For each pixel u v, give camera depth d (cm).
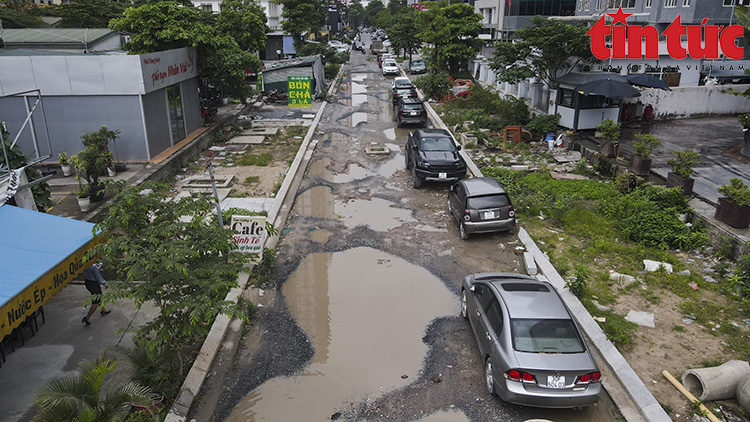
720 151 1916
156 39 2275
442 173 1712
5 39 2603
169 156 1984
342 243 1339
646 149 1636
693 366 827
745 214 1204
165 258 675
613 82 2047
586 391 709
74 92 1839
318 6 6538
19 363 827
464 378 820
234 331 952
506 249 1305
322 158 2189
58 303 1023
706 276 1123
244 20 3747
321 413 745
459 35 4222
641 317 963
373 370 841
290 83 2988
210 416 740
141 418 685
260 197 1656
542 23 2341
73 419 552
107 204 1468
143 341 718
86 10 4119
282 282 1141
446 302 1056
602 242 1266
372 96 4050
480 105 3186
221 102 3403
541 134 2359
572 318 779
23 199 1004
